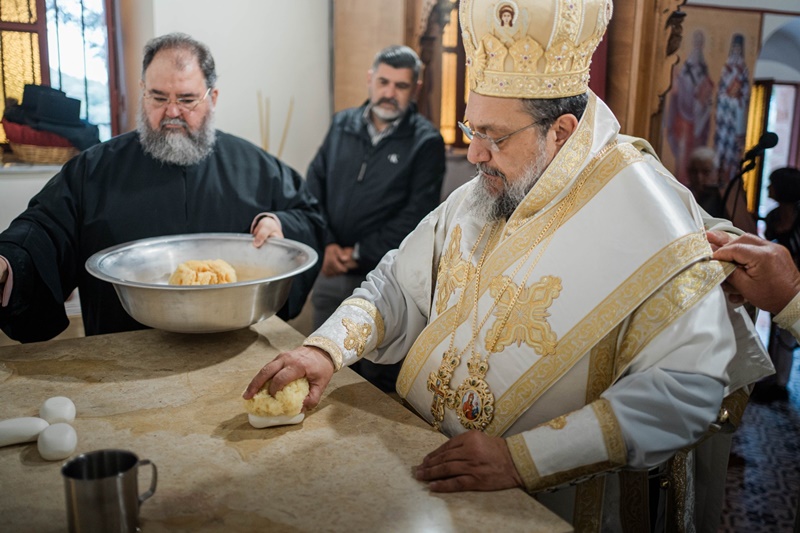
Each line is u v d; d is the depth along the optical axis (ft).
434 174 10.87
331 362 4.71
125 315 7.13
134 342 5.84
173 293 5.24
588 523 4.41
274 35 12.18
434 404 4.67
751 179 11.07
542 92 4.25
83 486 3.11
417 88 11.08
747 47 10.48
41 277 6.57
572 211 4.35
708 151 10.52
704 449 5.15
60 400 4.47
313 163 11.53
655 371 3.82
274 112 12.42
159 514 3.48
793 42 11.75
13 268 6.27
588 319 4.13
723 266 4.20
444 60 12.21
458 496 3.67
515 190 4.50
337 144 11.25
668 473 4.73
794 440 10.39
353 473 3.88
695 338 3.84
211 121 7.51
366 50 12.33
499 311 4.42
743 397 4.66
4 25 11.34
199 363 5.41
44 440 4.00
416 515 3.49
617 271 4.10
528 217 4.54
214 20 11.73
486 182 4.63
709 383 3.80
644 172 4.26
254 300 5.49
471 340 4.52
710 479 5.16
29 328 6.70
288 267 6.28
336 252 11.04
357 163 11.00
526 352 4.29
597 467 3.76
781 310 4.18
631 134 9.80
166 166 7.52
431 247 5.15
